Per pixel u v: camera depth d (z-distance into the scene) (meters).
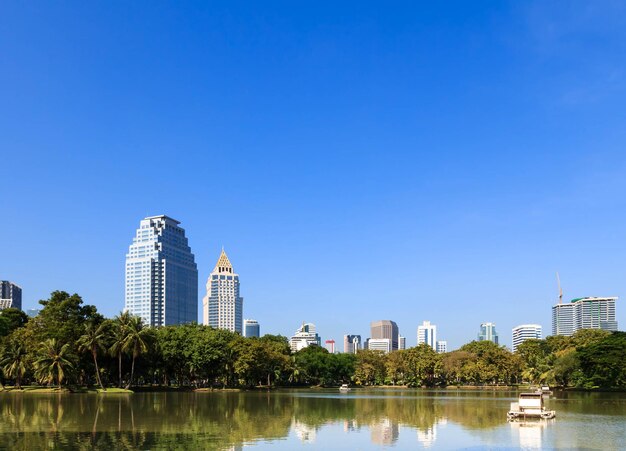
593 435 59.84
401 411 92.31
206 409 91.12
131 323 150.62
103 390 146.50
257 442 53.56
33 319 161.50
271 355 196.50
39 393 142.00
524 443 54.00
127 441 53.06
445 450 49.72
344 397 142.50
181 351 167.25
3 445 50.50
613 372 150.50
